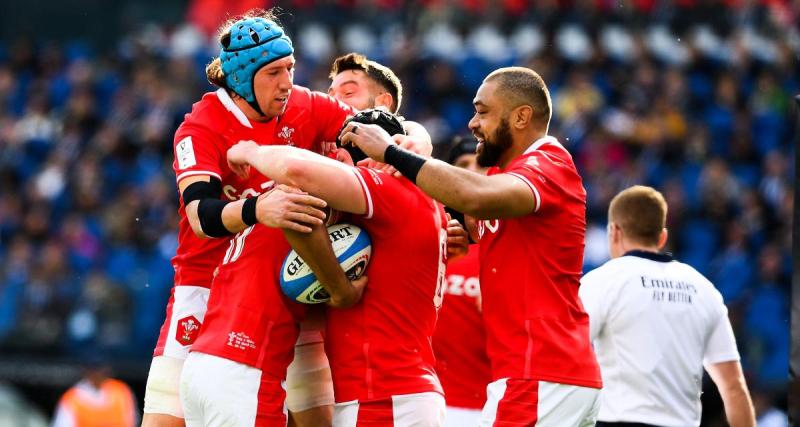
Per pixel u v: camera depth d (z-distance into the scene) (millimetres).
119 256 51656
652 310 20172
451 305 21938
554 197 16406
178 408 18766
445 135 55125
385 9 66375
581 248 16984
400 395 16375
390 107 20688
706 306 20703
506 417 16375
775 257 47906
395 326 16609
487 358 21938
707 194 52312
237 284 17062
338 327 16797
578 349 16516
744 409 20812
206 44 67125
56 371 44344
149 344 44562
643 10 65062
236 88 17531
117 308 45344
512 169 16672
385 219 16500
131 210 53844
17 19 71625
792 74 61719
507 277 16672
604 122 55938
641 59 60531
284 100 17672
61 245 52938
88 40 71500
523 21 64312
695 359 20500
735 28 65000
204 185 17219
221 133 17750
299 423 18453
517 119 17156
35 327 46031
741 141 57250
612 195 51562
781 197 52500
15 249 51812
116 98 62781
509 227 16703
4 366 44688
